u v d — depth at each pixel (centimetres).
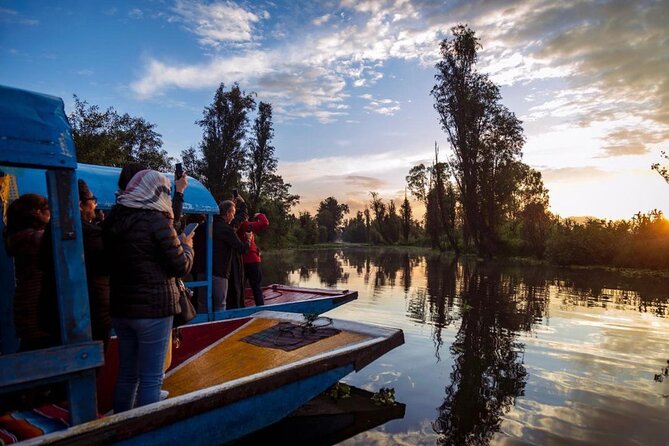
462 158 3844
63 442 237
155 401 288
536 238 3622
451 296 1311
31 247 290
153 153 3488
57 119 244
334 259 3484
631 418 443
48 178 243
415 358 650
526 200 3809
